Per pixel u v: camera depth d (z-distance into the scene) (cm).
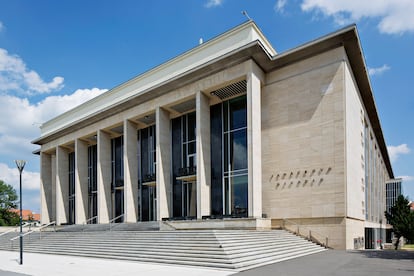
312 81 2120
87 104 3591
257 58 2195
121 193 3350
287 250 1537
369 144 3153
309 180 2031
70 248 1938
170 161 2811
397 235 3634
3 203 6225
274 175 2180
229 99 2516
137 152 3172
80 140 3647
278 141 2203
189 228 2216
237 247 1339
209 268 1155
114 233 2009
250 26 2270
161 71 2834
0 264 1519
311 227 1978
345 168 1916
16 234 3038
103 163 3297
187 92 2530
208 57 2491
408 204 3906
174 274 1048
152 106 2786
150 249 1513
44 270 1262
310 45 2080
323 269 1079
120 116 3089
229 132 2464
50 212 4262
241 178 2328
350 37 1980
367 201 2827
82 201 3547
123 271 1153
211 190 2464
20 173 1706
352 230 1994
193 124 2769
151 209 2959
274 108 2261
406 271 1030
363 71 2333
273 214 2139
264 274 998
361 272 1013
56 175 3972
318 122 2055
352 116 2198
